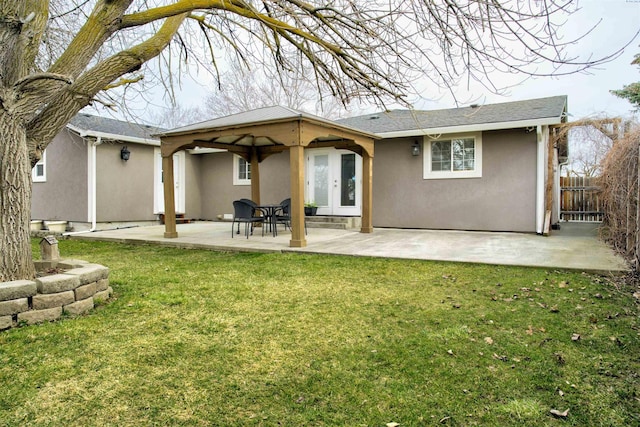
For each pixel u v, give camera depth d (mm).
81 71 3838
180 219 13211
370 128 11141
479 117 9875
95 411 2074
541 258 5727
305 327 3285
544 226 8812
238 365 2605
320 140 10250
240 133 7844
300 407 2119
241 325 3338
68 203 11078
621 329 3111
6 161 3516
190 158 13891
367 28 4355
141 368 2557
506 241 7816
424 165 10375
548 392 2246
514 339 2973
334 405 2139
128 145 11617
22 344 2900
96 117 12203
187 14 4660
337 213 11695
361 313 3621
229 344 2943
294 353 2785
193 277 5105
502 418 2010
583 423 1965
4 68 3352
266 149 11141
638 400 2156
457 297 4062
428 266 5500
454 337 3021
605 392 2238
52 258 4375
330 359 2688
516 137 9289
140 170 12023
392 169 10812
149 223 12328
